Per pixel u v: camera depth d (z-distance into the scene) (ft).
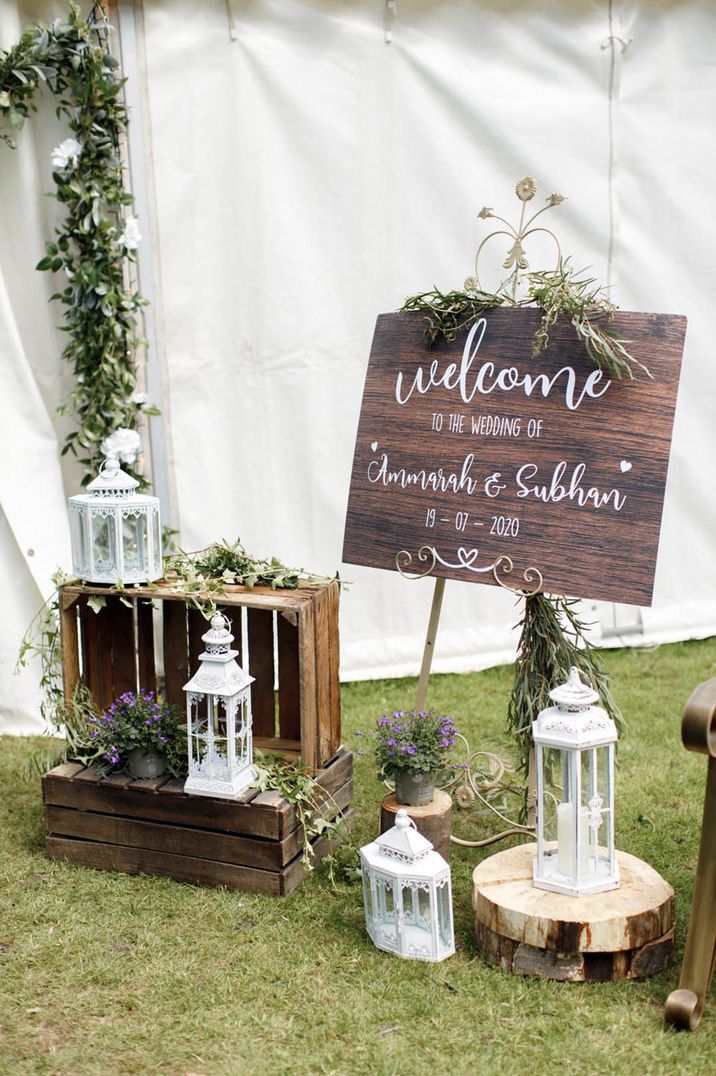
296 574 11.29
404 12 15.19
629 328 9.94
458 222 15.83
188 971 8.89
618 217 16.35
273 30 14.87
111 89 13.83
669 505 17.34
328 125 15.16
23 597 14.71
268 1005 8.44
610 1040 7.95
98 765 10.97
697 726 7.56
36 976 8.82
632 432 9.84
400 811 9.23
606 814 9.01
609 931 8.50
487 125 15.65
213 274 15.17
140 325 14.85
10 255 14.33
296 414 15.71
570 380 10.16
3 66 13.52
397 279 15.75
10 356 14.26
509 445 10.41
